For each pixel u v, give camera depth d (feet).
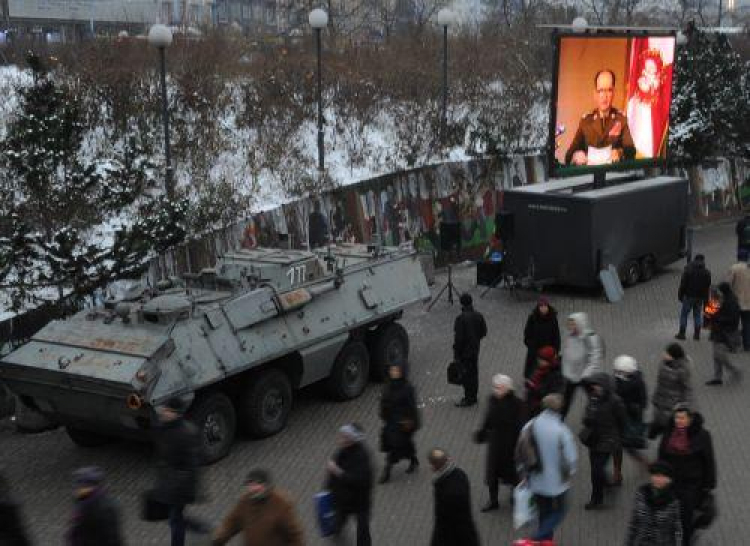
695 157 101.50
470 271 79.46
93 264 45.98
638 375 35.63
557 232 68.13
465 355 46.01
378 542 32.48
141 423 37.50
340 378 47.44
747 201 112.68
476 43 112.68
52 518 35.04
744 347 56.03
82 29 105.70
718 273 78.59
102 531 24.80
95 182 47.67
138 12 117.39
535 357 44.62
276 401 43.27
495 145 84.69
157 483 30.04
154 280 54.24
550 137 68.44
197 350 39.06
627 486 36.55
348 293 47.85
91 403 37.93
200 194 62.28
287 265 45.01
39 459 41.22
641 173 95.25
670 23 158.10
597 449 34.01
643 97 74.23
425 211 79.10
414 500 35.78
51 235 46.93
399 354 51.62
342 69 89.76
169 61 79.30
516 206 69.87
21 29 101.81
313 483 37.73
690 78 100.42
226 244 60.13
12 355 39.68
